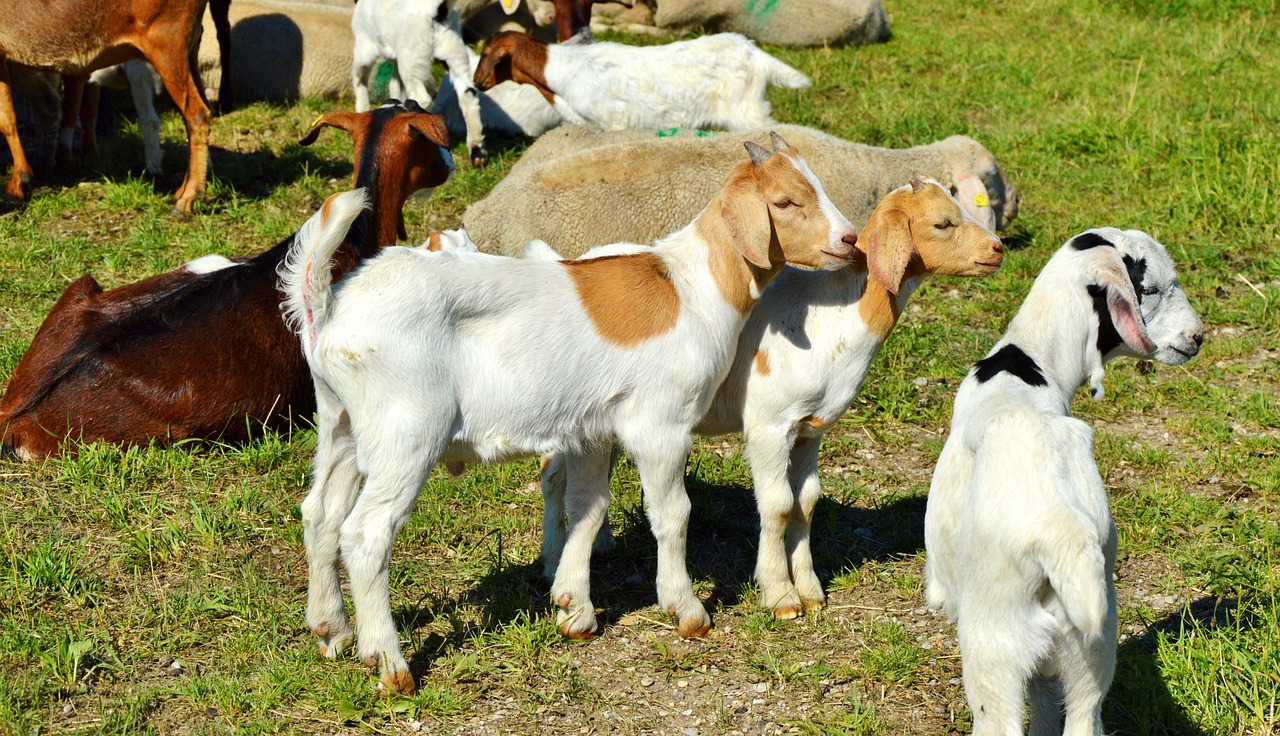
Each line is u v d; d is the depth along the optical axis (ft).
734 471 19.57
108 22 27.22
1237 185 30.89
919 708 14.02
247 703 13.61
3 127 28.25
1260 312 25.20
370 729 13.41
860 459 20.44
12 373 20.72
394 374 13.14
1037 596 11.02
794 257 14.53
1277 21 48.39
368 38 33.35
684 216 25.26
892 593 16.53
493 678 14.43
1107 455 20.17
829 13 44.55
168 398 18.95
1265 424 21.18
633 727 13.64
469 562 16.84
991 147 34.47
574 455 14.89
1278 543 17.40
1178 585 16.57
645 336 14.32
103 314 19.58
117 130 34.30
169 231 27.32
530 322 13.89
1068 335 13.34
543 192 25.32
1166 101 37.96
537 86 32.42
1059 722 12.35
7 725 12.89
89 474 18.10
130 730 13.14
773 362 15.14
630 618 15.81
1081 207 30.76
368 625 13.69
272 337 19.47
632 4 38.01
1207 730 13.32
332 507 14.03
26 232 26.89
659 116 32.65
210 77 37.50
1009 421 11.47
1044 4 50.47
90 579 15.80
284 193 29.84
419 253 13.73
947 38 45.93
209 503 17.84
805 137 26.30
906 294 15.24
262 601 15.53
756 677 14.58
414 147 21.03
